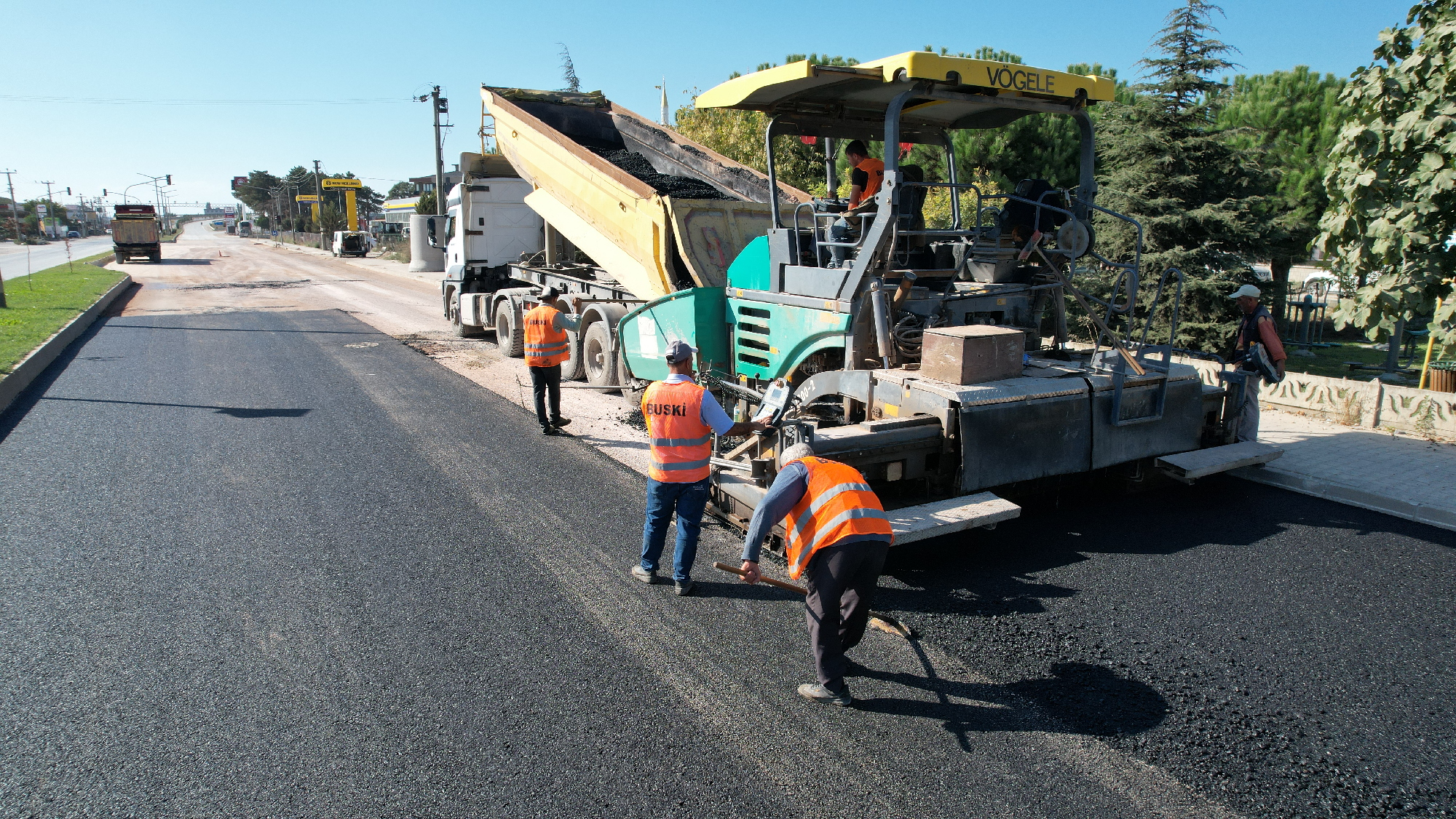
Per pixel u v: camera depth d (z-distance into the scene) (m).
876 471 5.23
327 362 11.75
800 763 3.27
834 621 3.58
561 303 10.77
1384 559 5.25
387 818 2.93
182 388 9.86
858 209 6.12
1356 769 3.26
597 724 3.50
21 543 5.26
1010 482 5.27
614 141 12.17
